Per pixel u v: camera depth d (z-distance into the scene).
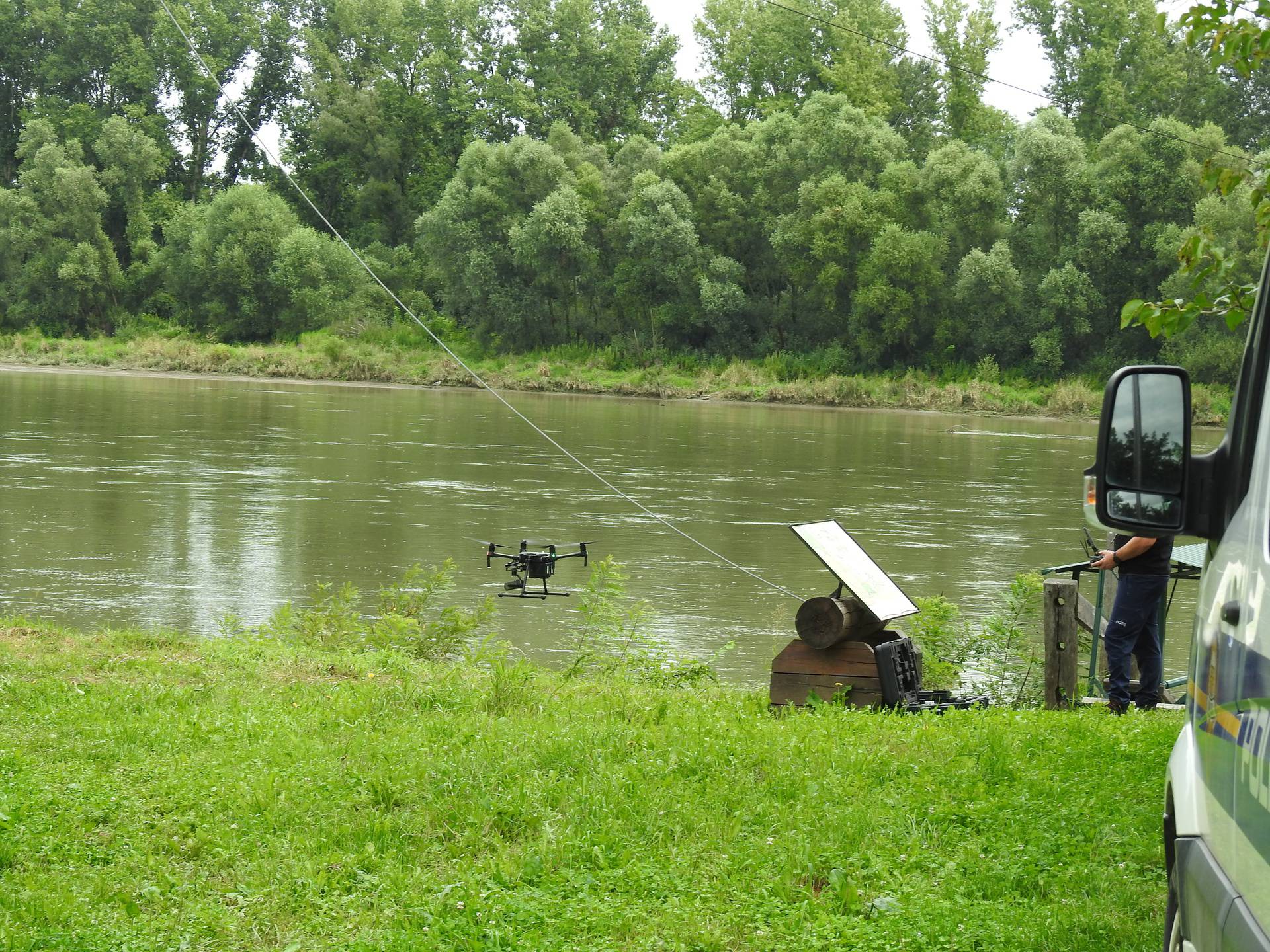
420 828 6.34
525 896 5.31
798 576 19.31
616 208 86.06
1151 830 6.04
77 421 43.56
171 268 95.94
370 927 5.11
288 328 93.12
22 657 11.27
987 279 70.31
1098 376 70.50
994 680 12.27
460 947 4.80
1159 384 3.24
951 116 94.69
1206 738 2.88
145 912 5.29
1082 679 10.85
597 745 7.84
